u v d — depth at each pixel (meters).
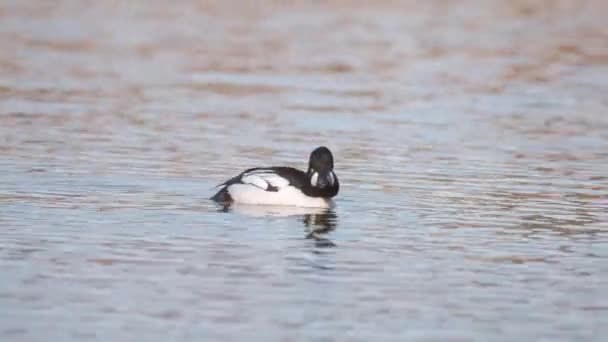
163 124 27.66
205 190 20.62
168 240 17.08
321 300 14.40
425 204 19.95
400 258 16.44
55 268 15.48
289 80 35.31
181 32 45.69
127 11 51.94
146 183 21.08
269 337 13.03
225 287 14.83
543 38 45.72
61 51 39.91
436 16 52.03
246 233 17.61
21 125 26.86
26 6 52.47
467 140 26.41
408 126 28.14
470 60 40.06
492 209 19.70
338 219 18.70
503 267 16.09
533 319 13.88
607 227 18.53
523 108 31.12
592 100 32.56
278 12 52.47
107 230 17.58
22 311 13.67
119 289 14.62
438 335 13.23
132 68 36.84
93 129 26.66
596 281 15.49
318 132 27.09
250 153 24.38
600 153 25.17
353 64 38.81
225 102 31.19
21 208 18.86
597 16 52.91
